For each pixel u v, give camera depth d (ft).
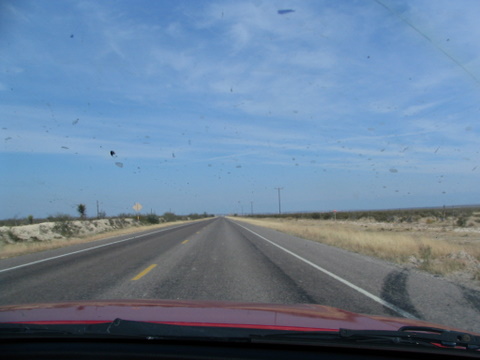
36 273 38.04
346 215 260.01
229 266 41.68
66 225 112.16
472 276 35.01
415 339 11.23
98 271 38.63
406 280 33.27
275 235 95.96
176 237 89.61
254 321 12.49
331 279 33.65
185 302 15.92
